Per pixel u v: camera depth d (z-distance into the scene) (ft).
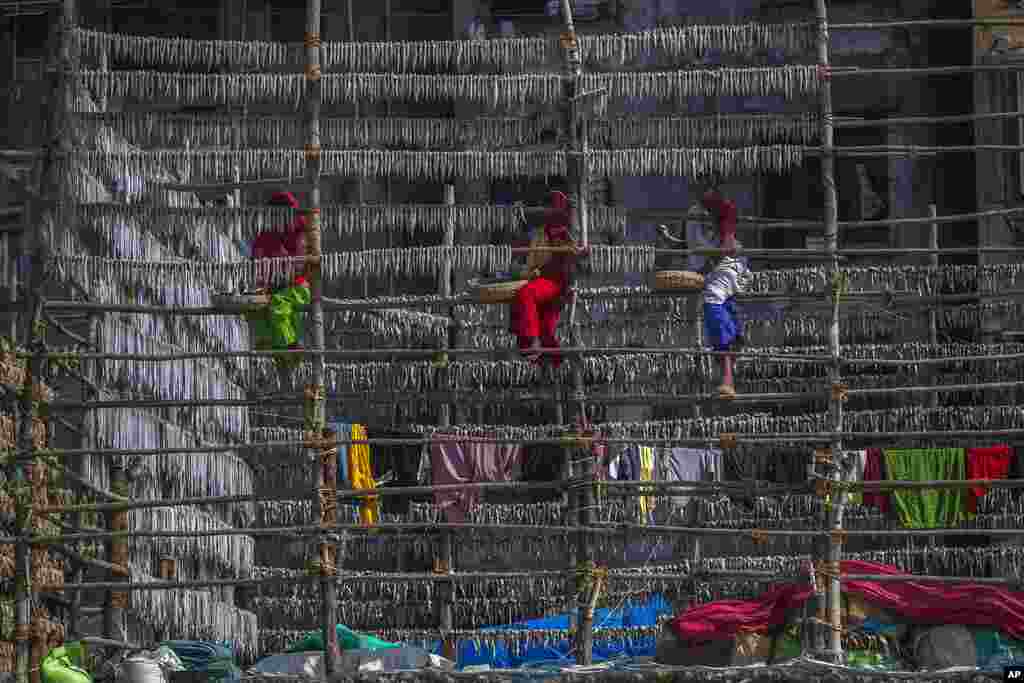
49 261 101.24
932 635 99.45
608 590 123.03
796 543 126.82
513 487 101.14
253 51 105.40
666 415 139.74
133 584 98.84
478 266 102.37
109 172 102.89
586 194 103.96
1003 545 125.90
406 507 144.05
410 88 104.12
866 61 152.46
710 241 129.70
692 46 105.50
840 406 102.01
